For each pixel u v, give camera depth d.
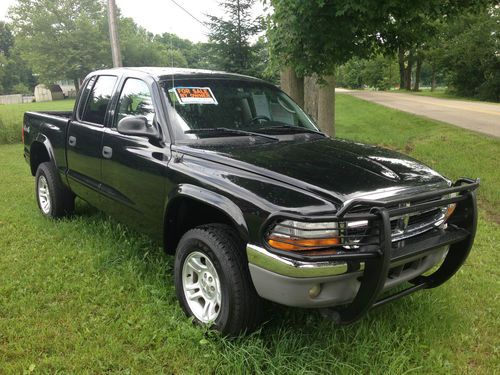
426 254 3.07
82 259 4.48
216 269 3.11
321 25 7.12
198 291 3.40
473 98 47.72
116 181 4.27
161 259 4.39
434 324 3.48
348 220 2.62
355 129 19.41
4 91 102.19
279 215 2.67
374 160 3.50
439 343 3.29
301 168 3.15
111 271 4.21
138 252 4.62
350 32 7.40
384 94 50.16
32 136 5.98
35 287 3.94
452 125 17.34
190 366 2.96
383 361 3.02
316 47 7.50
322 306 2.83
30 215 5.93
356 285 2.88
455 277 4.41
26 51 75.81
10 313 3.53
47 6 72.88
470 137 13.80
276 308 3.53
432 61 55.00
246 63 16.55
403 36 8.63
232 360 2.95
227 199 3.03
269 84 4.75
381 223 2.64
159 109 3.86
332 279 2.72
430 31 8.75
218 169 3.26
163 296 3.74
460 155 11.10
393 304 3.71
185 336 3.19
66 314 3.51
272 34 7.41
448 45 48.84
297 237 2.66
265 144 3.74
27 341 3.17
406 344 3.25
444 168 9.63
